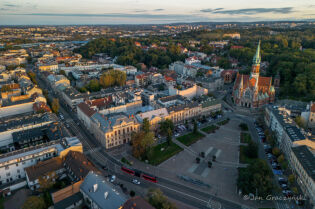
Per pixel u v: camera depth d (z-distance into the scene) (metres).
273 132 193.12
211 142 194.62
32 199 115.06
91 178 128.62
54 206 120.56
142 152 166.38
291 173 152.75
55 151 158.12
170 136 184.62
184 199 132.75
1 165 139.38
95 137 199.75
